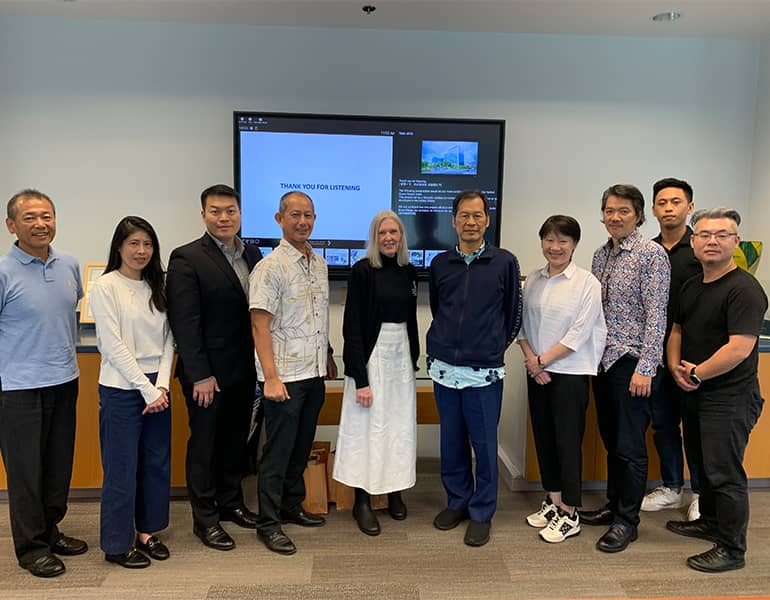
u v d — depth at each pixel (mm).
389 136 3256
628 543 2510
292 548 2426
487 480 2537
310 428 2619
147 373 2242
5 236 3246
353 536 2584
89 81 3217
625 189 2424
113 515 2250
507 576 2266
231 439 2611
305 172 3246
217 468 2645
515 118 3404
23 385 2152
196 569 2299
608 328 2498
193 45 3236
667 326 2588
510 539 2559
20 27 3152
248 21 3186
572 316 2434
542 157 3441
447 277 2521
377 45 3303
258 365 2453
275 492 2477
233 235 2420
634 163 3484
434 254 3352
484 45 3348
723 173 3527
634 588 2193
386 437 2586
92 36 3189
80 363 2803
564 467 2504
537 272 2600
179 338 2297
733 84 3473
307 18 3127
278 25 3246
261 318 2334
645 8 2949
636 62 3422
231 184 3336
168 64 3240
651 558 2406
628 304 2447
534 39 3363
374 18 3121
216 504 2670
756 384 2283
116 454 2219
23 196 2123
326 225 3291
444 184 3309
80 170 3258
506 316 2523
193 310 2301
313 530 2641
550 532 2547
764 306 2209
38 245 2143
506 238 3477
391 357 2566
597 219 3498
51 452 2311
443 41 3328
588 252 3521
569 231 2414
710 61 3449
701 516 2580
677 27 3236
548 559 2393
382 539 2557
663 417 2729
